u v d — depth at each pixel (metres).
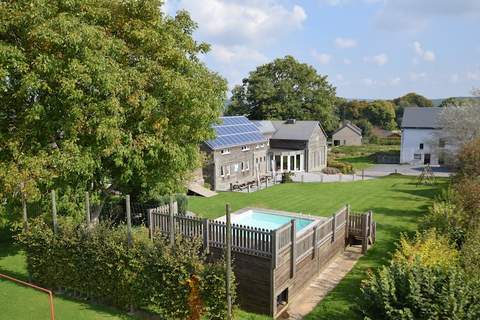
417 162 61.44
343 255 17.33
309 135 48.56
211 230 13.21
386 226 21.70
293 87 67.88
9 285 13.99
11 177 13.99
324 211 25.97
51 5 14.15
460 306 8.82
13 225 15.68
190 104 17.05
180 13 18.86
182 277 10.80
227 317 10.56
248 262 12.28
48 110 14.95
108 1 16.61
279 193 32.75
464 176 22.77
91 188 17.98
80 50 13.98
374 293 9.90
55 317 11.58
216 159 35.72
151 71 16.33
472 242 13.17
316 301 13.07
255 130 44.25
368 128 97.31
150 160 17.73
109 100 14.62
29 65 14.09
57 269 13.10
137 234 12.61
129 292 11.71
